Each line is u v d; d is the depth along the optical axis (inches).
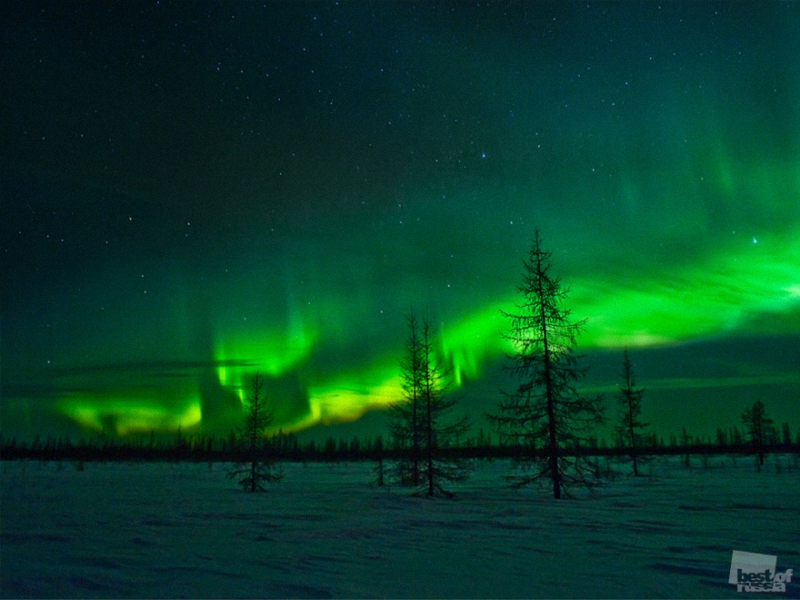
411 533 578.2
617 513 757.3
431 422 1121.4
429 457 1096.8
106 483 1454.2
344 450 4180.6
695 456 3410.4
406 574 373.7
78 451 4040.4
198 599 299.7
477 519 696.4
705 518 700.7
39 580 339.3
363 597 310.5
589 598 315.6
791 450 3368.6
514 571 386.3
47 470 2222.0
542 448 977.5
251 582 343.0
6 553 441.7
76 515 729.6
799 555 453.4
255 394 1305.4
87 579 343.6
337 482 1567.4
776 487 1195.9
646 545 500.4
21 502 910.4
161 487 1326.3
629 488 1192.2
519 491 1195.3
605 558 438.0
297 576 362.6
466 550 473.4
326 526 633.0
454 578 362.3
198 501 960.3
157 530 592.4
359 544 505.7
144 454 4005.9
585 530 600.1
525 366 995.3
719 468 2044.8
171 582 339.9
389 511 798.5
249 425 1284.4
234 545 494.9
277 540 526.9
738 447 3905.0
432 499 1006.4
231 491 1212.5
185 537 542.3
